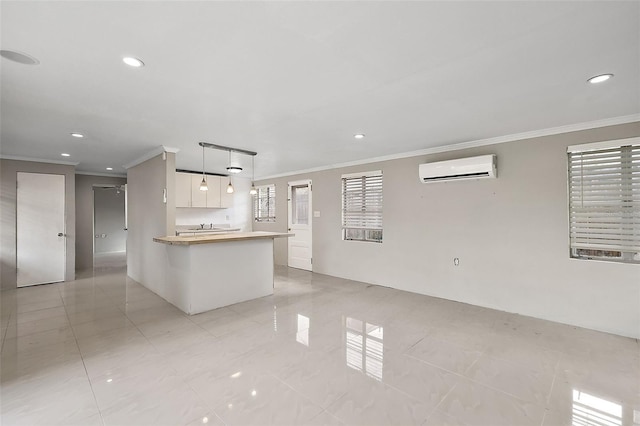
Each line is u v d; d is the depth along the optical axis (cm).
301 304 402
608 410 187
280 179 701
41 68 199
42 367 237
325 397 199
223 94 243
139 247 521
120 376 224
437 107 271
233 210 755
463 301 406
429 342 284
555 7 141
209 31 160
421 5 139
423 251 446
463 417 181
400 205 472
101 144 411
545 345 277
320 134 361
